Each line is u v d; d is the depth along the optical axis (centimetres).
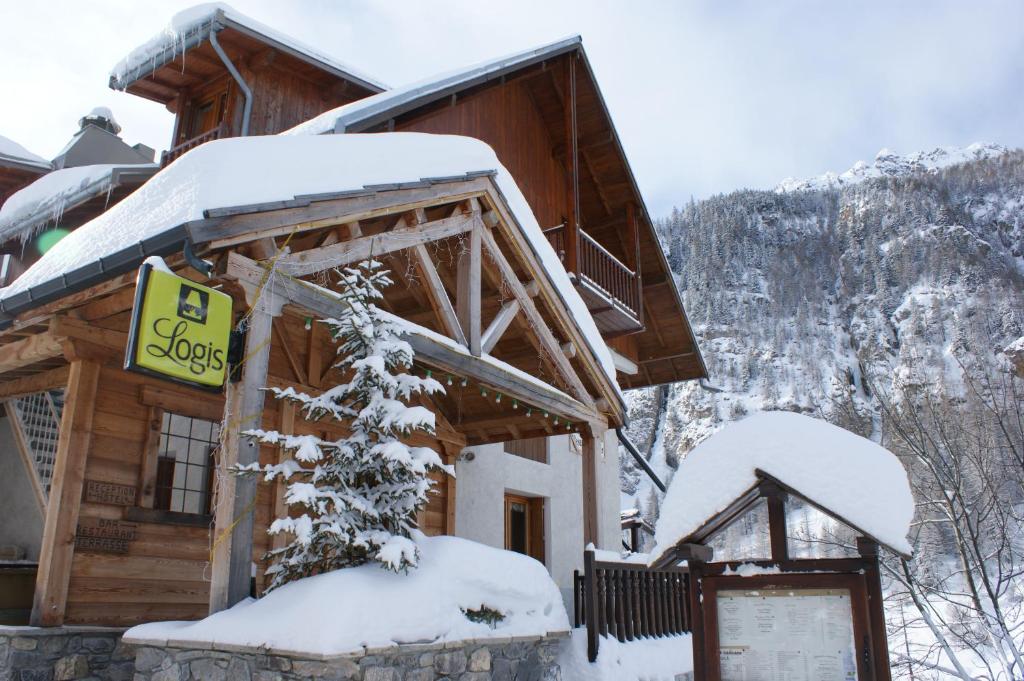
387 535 495
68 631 551
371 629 436
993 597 638
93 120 1462
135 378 642
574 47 1317
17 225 1065
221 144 540
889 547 337
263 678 424
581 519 1376
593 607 674
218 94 1116
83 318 588
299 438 491
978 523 676
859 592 342
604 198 1562
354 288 538
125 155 1416
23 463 774
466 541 595
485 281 779
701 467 381
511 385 717
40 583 553
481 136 1230
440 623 492
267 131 1081
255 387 482
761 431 376
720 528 396
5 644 533
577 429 901
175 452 672
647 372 1791
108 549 599
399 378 541
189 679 454
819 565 352
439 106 1056
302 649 409
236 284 489
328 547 512
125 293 545
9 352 632
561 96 1418
